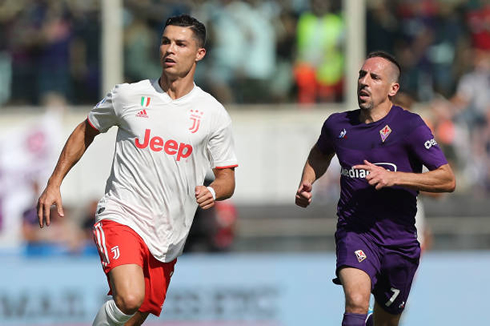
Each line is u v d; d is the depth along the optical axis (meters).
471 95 46.62
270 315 35.00
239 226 43.50
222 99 48.00
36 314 35.06
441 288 35.03
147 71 48.47
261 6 47.97
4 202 43.06
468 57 47.91
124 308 19.92
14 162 43.59
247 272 35.16
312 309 35.03
